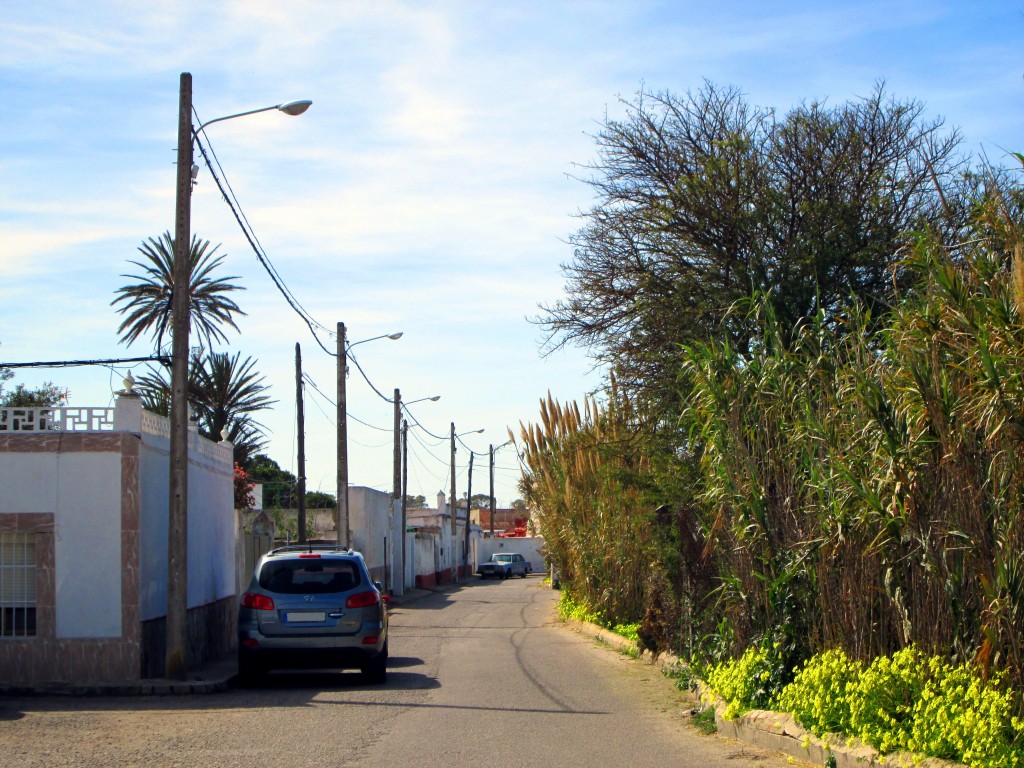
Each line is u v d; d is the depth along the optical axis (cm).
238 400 3516
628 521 2150
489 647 2020
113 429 1456
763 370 1091
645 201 1725
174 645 1441
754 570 1070
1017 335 695
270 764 870
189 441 1730
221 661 1780
